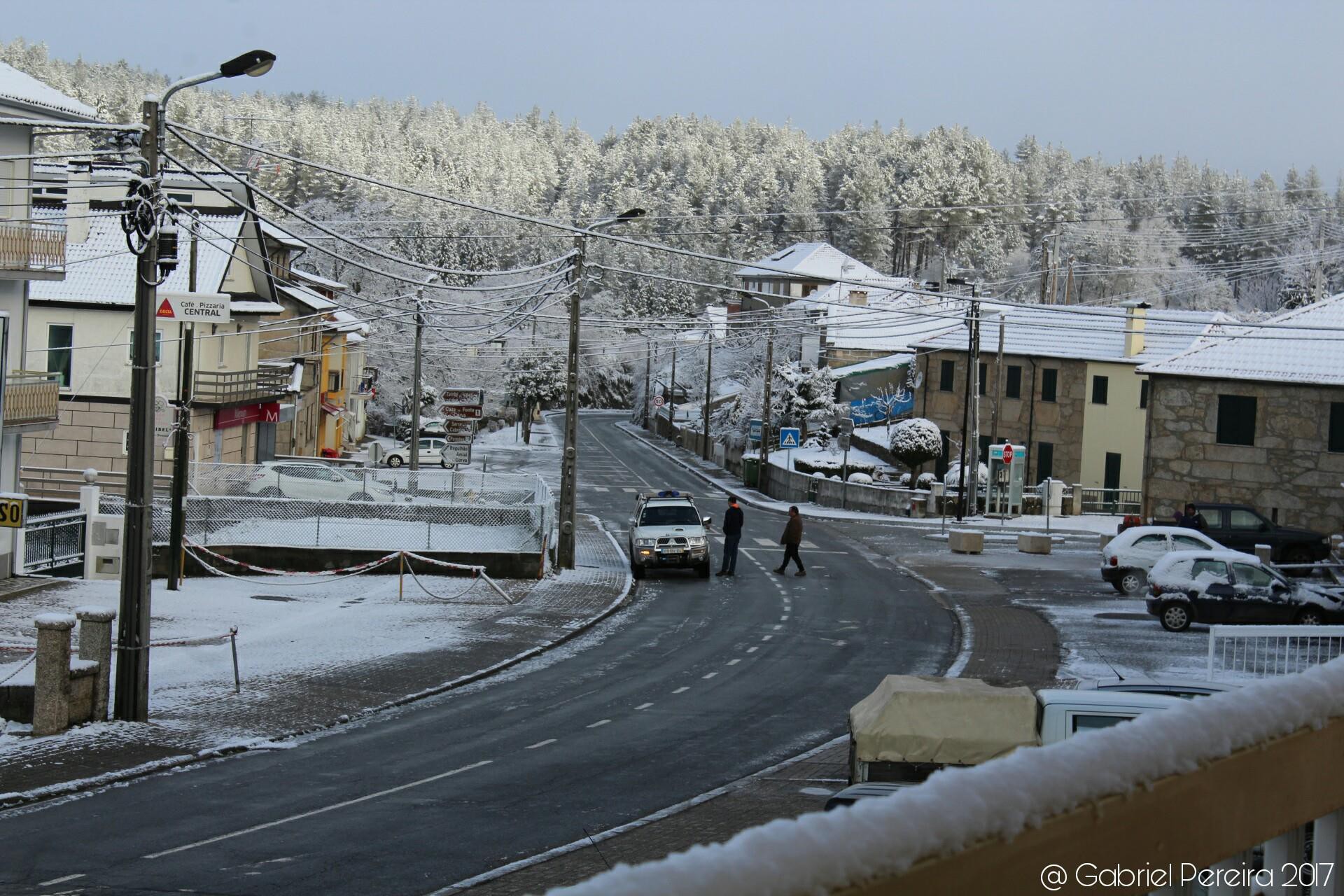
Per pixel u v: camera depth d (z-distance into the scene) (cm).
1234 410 4897
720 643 2966
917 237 18400
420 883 1291
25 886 1262
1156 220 18550
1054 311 6312
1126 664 2634
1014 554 4684
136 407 2033
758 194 19675
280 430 6912
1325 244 16175
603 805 1639
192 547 3638
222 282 5391
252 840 1453
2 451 3475
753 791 1711
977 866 163
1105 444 6594
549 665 2698
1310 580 3750
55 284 5109
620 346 14062
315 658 2620
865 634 3100
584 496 6875
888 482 7000
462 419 5903
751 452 8094
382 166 19075
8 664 2302
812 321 7775
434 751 1950
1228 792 201
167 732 1984
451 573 3822
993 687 1440
